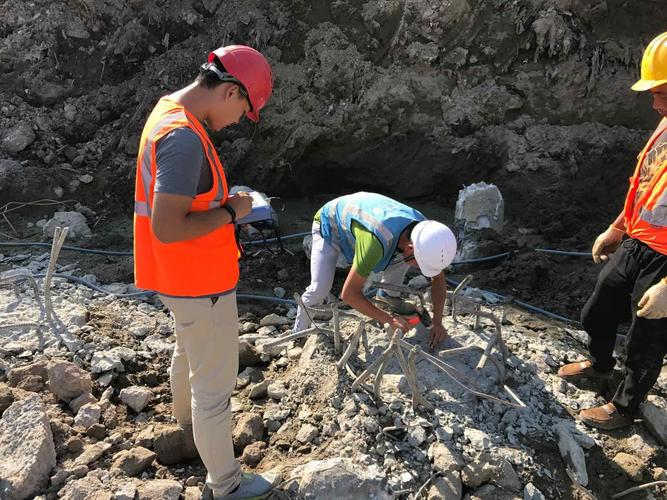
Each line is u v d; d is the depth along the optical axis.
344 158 6.24
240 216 2.20
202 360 2.32
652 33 6.04
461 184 6.23
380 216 2.94
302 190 6.41
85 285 4.62
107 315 4.05
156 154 1.96
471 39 6.08
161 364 3.62
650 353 2.98
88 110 6.43
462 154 6.13
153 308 4.28
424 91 6.16
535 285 4.77
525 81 6.13
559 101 6.12
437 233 2.87
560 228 5.53
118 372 3.47
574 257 5.18
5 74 6.42
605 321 3.29
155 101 6.29
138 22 6.54
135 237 2.25
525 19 5.99
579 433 3.21
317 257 3.55
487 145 6.12
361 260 2.89
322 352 3.50
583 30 6.02
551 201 5.81
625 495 3.02
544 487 2.95
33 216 5.85
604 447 3.19
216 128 2.24
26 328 3.75
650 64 2.75
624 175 6.04
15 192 5.90
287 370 3.61
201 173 2.05
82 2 6.54
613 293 3.17
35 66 6.44
